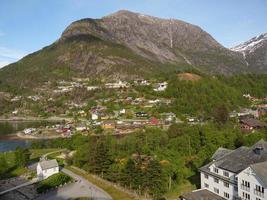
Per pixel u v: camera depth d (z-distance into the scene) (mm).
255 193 63062
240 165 71000
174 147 120688
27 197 90250
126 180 89062
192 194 76250
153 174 83250
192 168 99375
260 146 74688
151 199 80375
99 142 119500
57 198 87250
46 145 176500
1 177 113125
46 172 108750
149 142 133125
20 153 126625
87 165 113250
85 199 84438
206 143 117000
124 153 122812
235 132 129625
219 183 74875
